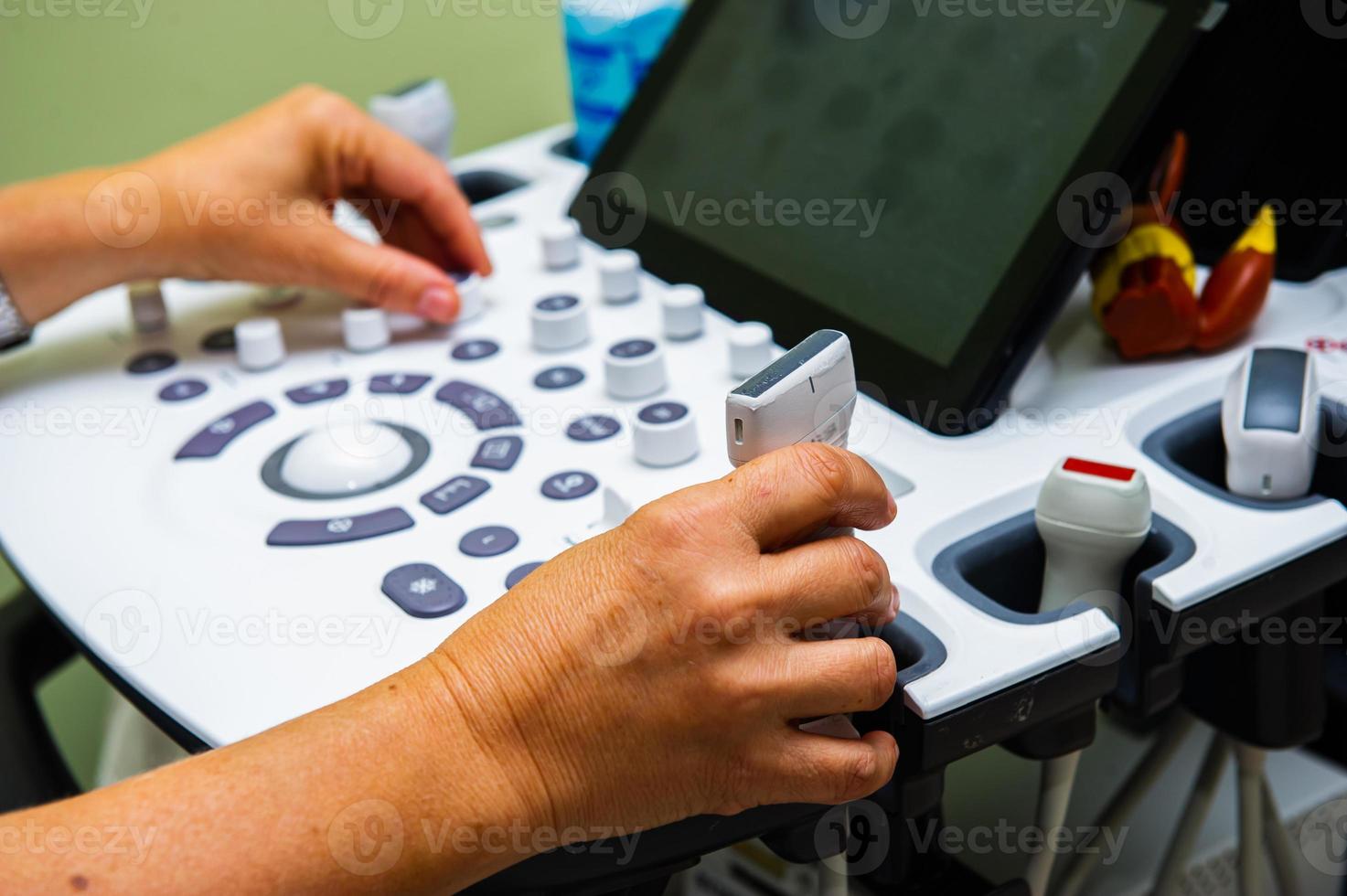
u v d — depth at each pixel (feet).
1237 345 1.75
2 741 1.82
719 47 2.22
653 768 1.16
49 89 2.72
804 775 1.16
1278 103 1.81
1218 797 2.32
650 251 2.13
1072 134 1.64
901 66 1.93
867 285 1.78
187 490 1.66
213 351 2.03
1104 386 1.69
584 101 2.67
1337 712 2.13
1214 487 1.47
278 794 1.12
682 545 1.13
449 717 1.14
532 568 1.44
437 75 3.10
